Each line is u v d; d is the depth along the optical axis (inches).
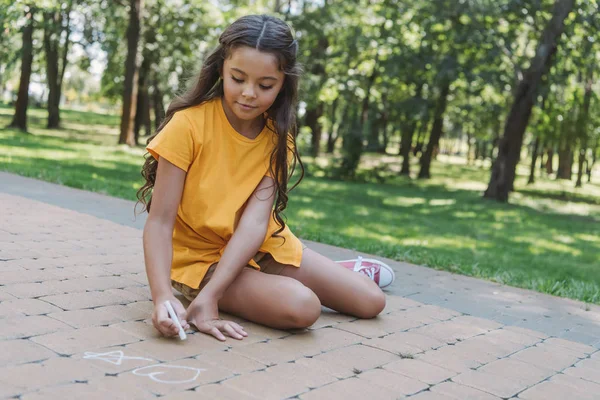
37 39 1108.5
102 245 177.5
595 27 691.4
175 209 114.1
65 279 135.9
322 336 115.0
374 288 130.9
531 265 288.4
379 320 131.0
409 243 310.2
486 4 724.0
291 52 110.3
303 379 91.7
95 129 1246.9
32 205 236.4
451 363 107.2
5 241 168.9
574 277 263.6
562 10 681.6
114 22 954.1
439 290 171.9
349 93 970.7
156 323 102.7
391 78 898.1
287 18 870.4
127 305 120.6
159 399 78.6
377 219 422.6
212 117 117.6
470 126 1295.5
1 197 248.4
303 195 550.6
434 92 919.0
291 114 120.4
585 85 921.5
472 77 768.9
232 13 923.4
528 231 466.0
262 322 116.8
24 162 454.0
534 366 110.8
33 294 121.4
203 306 110.0
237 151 118.2
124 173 503.8
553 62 713.6
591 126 931.3
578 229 526.0
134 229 209.0
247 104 110.2
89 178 394.9
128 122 831.7
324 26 865.5
